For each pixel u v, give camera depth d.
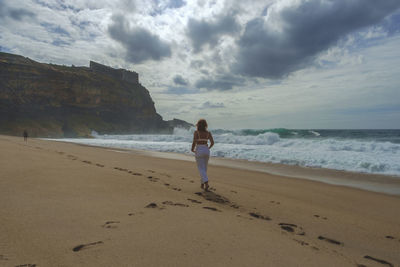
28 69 76.25
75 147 16.19
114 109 107.31
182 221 2.41
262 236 2.26
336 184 6.41
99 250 1.58
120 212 2.49
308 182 6.61
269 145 17.28
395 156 10.49
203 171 4.92
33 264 1.32
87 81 93.38
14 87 72.81
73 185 3.53
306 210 3.86
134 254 1.57
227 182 6.15
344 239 2.74
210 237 2.04
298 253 1.95
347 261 2.00
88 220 2.15
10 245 1.52
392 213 4.05
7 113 70.69
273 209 3.75
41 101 78.81
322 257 1.96
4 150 7.39
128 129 110.38
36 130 72.12
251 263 1.62
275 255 1.82
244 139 19.66
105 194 3.21
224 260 1.62
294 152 12.58
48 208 2.37
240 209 3.55
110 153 12.58
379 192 5.58
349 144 13.90
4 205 2.32
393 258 2.32
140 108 124.00
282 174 7.79
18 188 3.04
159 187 4.27
